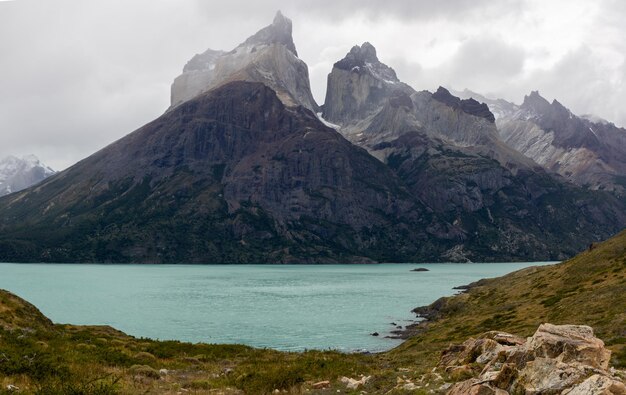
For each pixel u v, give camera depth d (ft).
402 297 611.88
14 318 166.81
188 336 327.26
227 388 111.65
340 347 285.43
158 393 100.22
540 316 238.07
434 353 196.03
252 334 334.65
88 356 134.10
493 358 106.11
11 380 97.86
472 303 368.07
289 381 115.44
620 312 191.01
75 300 577.84
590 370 77.92
